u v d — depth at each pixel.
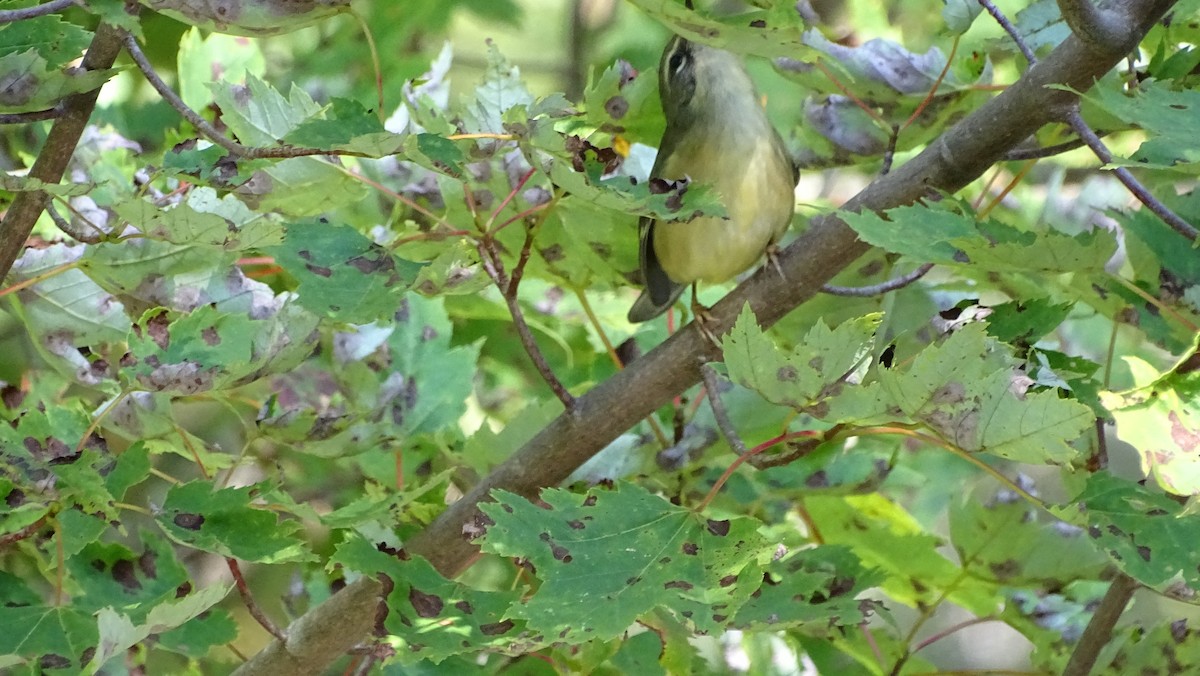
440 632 4.52
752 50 4.16
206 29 4.62
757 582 4.20
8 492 4.66
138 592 5.41
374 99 9.34
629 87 6.29
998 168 6.82
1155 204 4.44
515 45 11.74
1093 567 6.32
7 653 4.69
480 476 6.59
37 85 4.65
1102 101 4.23
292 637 5.71
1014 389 4.30
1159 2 4.78
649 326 7.82
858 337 4.09
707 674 6.36
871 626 6.54
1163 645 5.71
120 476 4.94
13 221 4.90
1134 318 5.21
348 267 4.42
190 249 5.50
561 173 4.27
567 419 5.62
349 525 5.08
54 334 5.90
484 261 5.11
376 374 6.57
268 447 8.38
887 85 6.48
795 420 6.46
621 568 4.25
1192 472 4.00
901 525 7.25
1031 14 6.45
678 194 4.32
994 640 11.13
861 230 4.48
